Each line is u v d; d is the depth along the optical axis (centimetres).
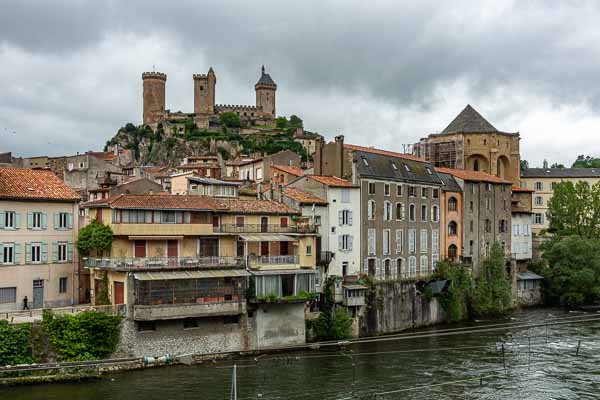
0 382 5306
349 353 7006
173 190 8850
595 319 9406
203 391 5450
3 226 6353
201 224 6856
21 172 6919
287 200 7975
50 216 6738
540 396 5519
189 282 6456
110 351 5969
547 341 7744
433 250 9875
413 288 8794
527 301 10950
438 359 6800
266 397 5350
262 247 7381
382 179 8919
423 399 5406
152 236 6556
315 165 9394
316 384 5769
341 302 7856
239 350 6800
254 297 6862
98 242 6391
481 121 13750
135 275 6178
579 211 12350
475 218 10644
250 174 11294
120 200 6462
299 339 7269
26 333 5572
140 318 6094
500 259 10325
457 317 9231
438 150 13738
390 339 7838
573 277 10662
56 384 5475
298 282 7256
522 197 11969
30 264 6550
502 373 6247
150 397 5253
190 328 6488
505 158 13800
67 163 13275
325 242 8112
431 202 9869
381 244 8875
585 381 5975
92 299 6712
